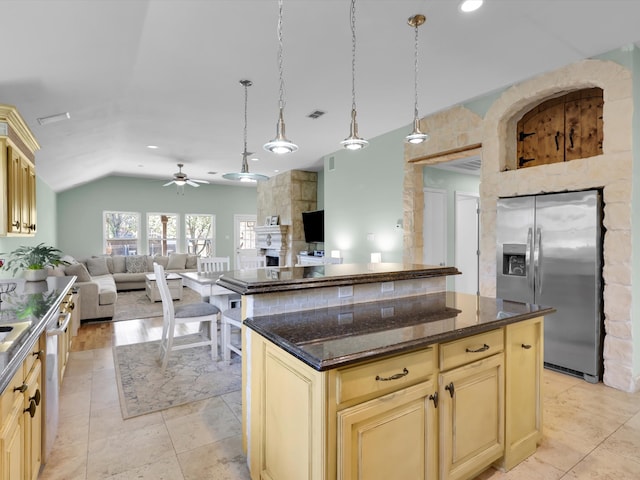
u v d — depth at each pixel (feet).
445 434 5.21
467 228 20.26
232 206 34.58
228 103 12.55
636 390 9.24
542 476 6.02
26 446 4.83
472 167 17.84
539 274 10.64
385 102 12.62
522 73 10.50
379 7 7.34
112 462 6.42
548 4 7.32
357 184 18.16
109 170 25.98
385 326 5.34
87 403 8.66
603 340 9.75
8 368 3.71
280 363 5.06
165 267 29.12
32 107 10.02
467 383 5.48
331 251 19.81
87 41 7.68
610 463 6.37
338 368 4.18
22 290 9.14
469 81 10.99
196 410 8.33
